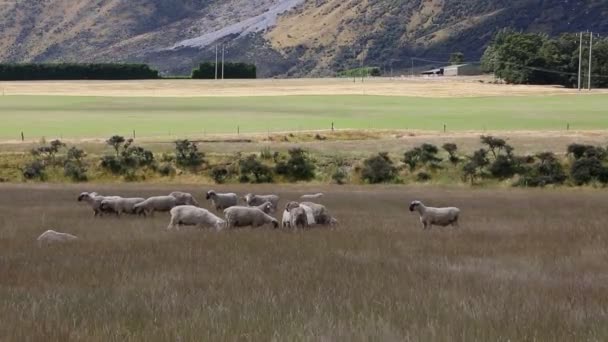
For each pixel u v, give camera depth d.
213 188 58.12
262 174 71.81
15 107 126.12
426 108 123.94
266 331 11.49
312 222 27.81
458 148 74.25
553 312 12.84
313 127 93.50
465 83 195.38
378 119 104.25
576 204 41.75
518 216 33.38
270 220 27.48
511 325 11.88
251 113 114.56
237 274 16.77
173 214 27.17
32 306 13.15
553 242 23.09
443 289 15.03
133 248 20.98
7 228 27.16
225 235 24.02
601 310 13.12
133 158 73.75
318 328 11.65
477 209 37.84
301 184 67.44
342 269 17.56
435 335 11.22
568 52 199.62
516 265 18.56
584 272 17.55
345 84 189.38
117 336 11.13
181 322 12.06
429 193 53.22
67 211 34.75
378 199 45.25
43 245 22.02
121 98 146.62
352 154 74.38
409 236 24.58
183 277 16.36
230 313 12.71
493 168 68.62
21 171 71.94
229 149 76.12
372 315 12.34
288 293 14.51
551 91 164.75
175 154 75.00
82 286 15.39
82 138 83.75
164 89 173.38
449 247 21.84
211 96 151.38
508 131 86.31
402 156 73.62
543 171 67.56
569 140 76.81
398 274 16.89
